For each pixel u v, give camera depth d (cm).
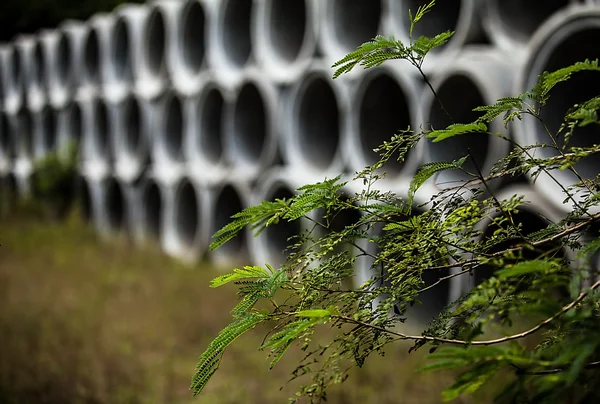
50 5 2050
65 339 559
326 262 118
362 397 422
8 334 564
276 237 798
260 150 899
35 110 1435
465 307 86
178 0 1017
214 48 899
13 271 814
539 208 426
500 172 122
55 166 1259
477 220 114
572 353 73
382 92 661
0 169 1527
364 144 655
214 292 712
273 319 113
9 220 1233
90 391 452
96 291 727
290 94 766
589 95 434
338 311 107
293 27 819
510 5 531
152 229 1112
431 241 114
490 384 367
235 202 930
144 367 507
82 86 1281
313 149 766
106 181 1184
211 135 965
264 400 438
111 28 1184
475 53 523
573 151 115
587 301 84
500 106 117
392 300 110
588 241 120
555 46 418
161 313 640
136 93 1075
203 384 109
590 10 394
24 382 459
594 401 88
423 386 423
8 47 1542
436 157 534
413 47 107
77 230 1105
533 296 81
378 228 296
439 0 598
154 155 1048
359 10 703
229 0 892
